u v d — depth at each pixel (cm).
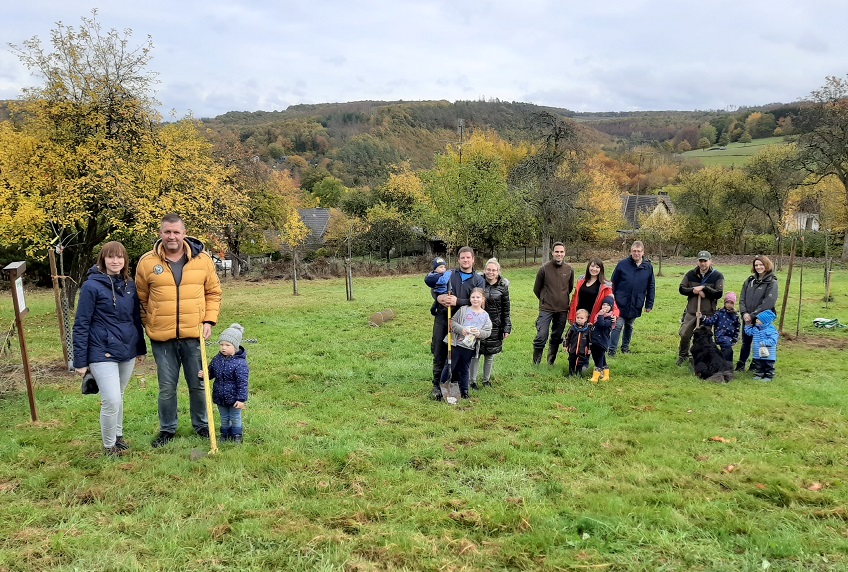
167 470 483
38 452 528
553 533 380
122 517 402
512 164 4509
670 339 1156
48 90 1402
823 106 3441
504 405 693
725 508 416
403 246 3966
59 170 1380
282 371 884
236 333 544
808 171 3628
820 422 623
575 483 466
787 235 3588
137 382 800
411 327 1335
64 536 374
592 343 822
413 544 367
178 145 1587
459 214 3058
